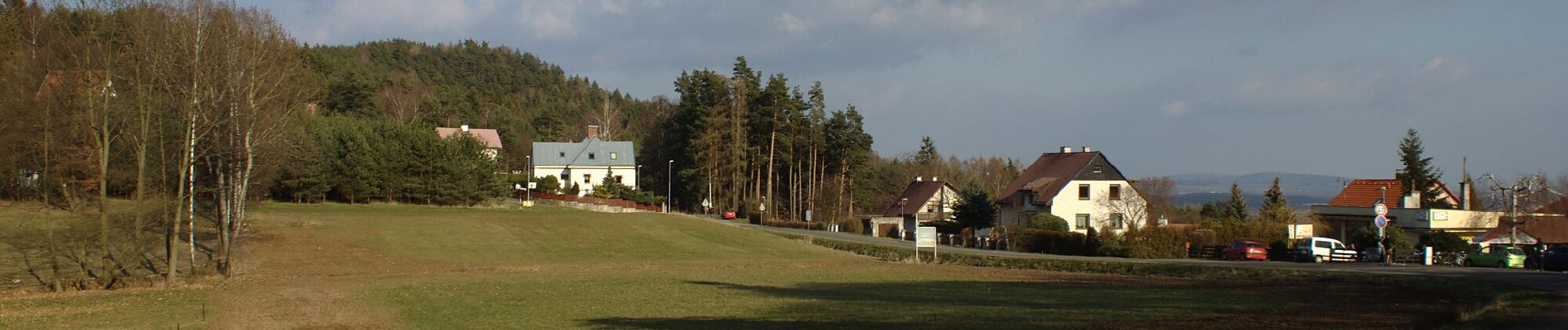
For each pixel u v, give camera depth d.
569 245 53.62
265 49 35.12
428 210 70.38
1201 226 58.66
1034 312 23.19
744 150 103.94
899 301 26.53
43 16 30.17
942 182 93.06
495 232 56.78
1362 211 61.00
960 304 25.64
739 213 101.94
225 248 35.94
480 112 152.00
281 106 37.50
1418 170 80.31
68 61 30.16
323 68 125.50
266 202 66.38
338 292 30.23
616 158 119.31
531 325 22.00
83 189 31.05
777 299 27.62
